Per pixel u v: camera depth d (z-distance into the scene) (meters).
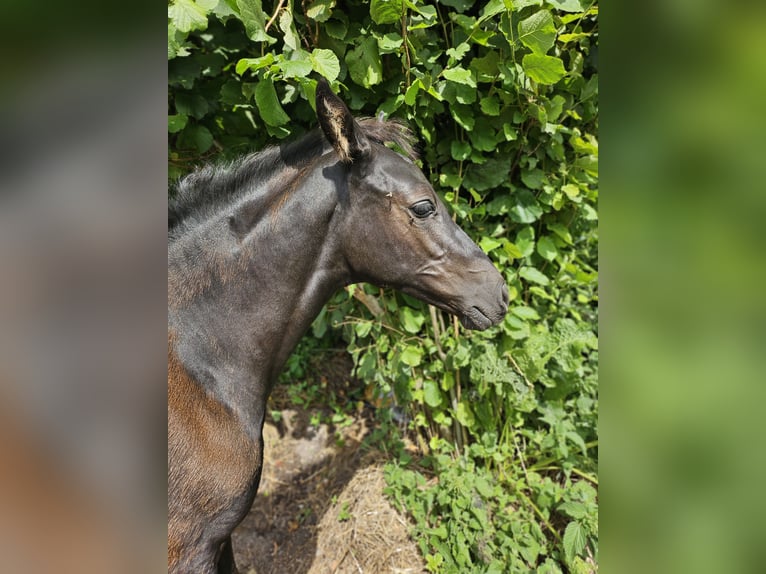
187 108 2.05
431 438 2.56
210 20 2.01
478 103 2.04
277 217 1.43
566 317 2.70
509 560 2.00
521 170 2.20
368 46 1.80
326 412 3.04
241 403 1.44
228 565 1.83
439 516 2.29
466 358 2.21
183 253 1.39
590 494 2.07
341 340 3.36
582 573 1.89
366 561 2.27
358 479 2.58
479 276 1.49
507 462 2.41
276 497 2.66
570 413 2.48
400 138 1.61
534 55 1.66
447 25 2.01
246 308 1.43
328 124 1.30
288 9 1.68
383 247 1.45
